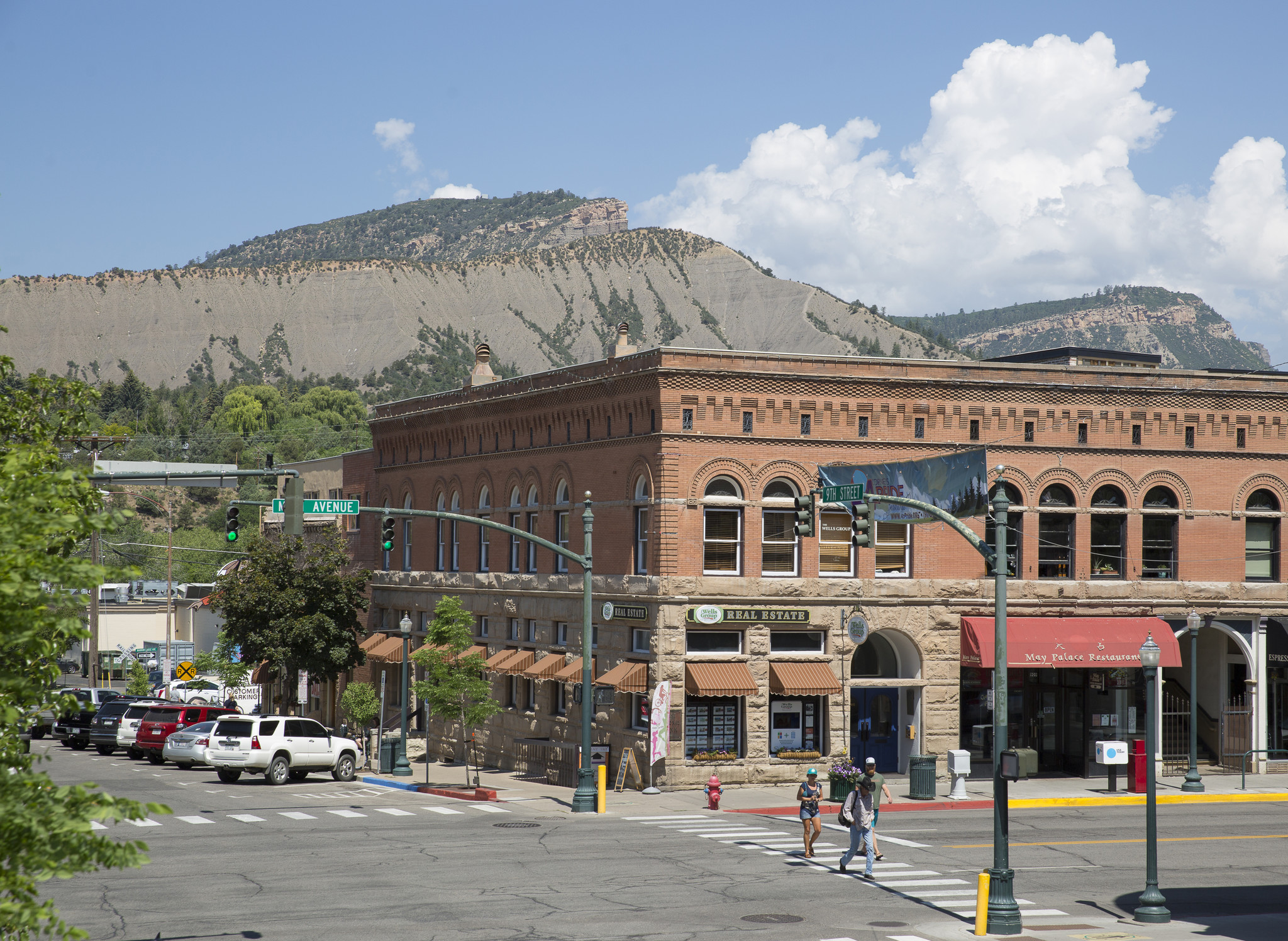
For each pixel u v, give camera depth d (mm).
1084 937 20125
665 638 38000
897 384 40250
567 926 19906
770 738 39125
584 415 43312
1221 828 31578
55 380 23391
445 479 52875
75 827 9875
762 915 21000
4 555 10234
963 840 29297
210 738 41750
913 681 40062
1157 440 42594
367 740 47750
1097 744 36500
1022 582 40906
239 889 22609
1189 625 39062
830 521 39812
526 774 45250
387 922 19984
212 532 146500
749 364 39094
